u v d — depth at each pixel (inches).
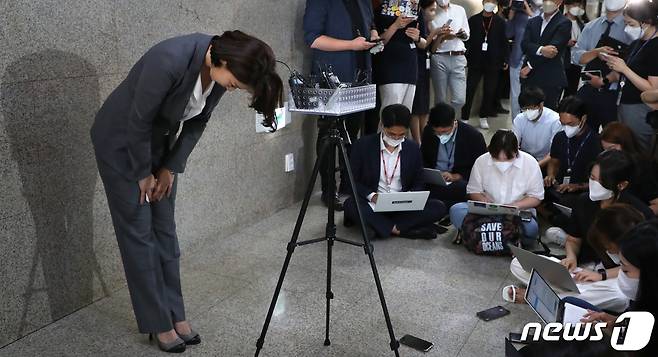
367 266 126.2
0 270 90.3
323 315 104.7
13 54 86.9
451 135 158.9
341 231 146.8
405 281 119.3
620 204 98.8
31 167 92.2
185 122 88.1
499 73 276.8
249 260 128.6
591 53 164.2
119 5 103.7
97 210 105.3
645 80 144.9
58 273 99.8
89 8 98.0
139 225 87.2
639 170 115.2
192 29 121.4
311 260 128.9
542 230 151.9
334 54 153.9
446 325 101.9
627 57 155.9
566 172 153.5
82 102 99.0
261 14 142.5
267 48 74.2
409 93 182.7
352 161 147.0
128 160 83.5
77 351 92.5
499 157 135.9
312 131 172.9
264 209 155.7
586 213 113.0
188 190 127.8
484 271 124.9
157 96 76.8
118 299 109.0
